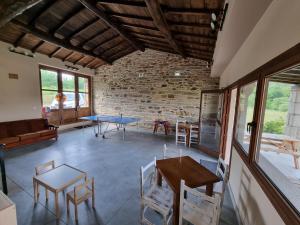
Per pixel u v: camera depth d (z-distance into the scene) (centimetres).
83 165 354
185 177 191
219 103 488
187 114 621
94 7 326
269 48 157
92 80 784
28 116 514
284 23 130
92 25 449
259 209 153
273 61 145
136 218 208
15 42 455
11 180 285
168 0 253
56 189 191
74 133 626
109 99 755
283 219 112
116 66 721
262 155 191
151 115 676
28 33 397
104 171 329
